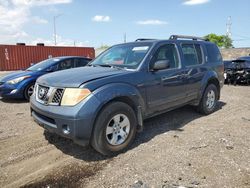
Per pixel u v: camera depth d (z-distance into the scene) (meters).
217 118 5.85
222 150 4.00
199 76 5.68
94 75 3.88
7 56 22.44
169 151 3.99
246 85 12.18
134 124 4.11
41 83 4.04
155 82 4.50
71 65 9.03
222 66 6.63
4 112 6.60
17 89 7.80
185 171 3.37
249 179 3.16
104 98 3.60
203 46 6.07
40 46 23.83
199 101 5.88
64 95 3.58
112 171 3.42
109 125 3.80
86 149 4.14
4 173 3.42
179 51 5.24
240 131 4.90
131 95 3.99
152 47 4.64
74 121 3.42
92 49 26.97
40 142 4.45
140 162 3.64
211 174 3.28
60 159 3.81
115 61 4.83
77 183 3.15
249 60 11.90
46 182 3.19
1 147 4.25
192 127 5.17
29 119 5.92
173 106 5.07
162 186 3.03
